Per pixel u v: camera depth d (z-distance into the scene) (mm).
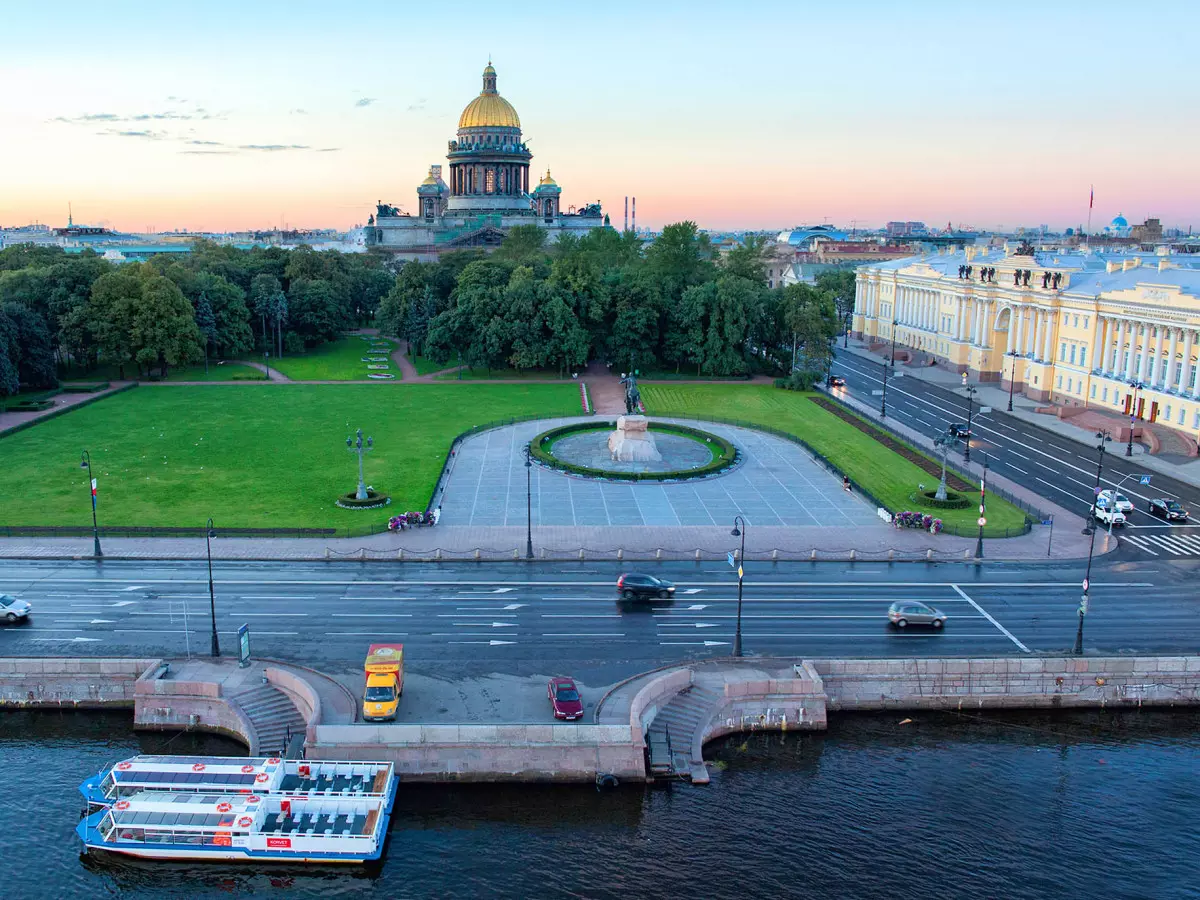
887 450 143000
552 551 99188
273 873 57219
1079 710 74438
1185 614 84938
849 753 68188
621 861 57000
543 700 68875
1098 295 165000
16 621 80688
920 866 56594
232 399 178000
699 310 198625
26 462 130125
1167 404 147875
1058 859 57281
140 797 59438
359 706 67312
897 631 81188
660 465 134250
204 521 106562
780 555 98875
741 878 55531
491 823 60312
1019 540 103812
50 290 194750
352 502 111938
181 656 74812
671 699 69875
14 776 64438
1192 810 62062
